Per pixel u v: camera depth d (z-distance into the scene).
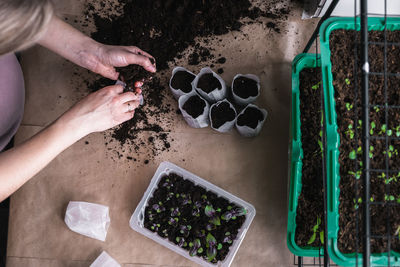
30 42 0.75
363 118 0.92
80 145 1.65
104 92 1.27
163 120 1.65
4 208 1.61
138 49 1.49
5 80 1.26
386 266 1.16
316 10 1.57
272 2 1.68
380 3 1.46
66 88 1.68
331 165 1.19
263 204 1.58
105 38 1.68
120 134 1.64
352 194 1.23
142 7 1.67
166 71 1.67
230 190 1.60
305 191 1.38
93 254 1.57
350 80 1.27
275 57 1.67
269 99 1.65
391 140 1.25
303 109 1.44
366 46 0.92
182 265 1.55
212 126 1.55
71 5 1.71
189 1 1.64
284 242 1.55
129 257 1.56
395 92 1.27
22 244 1.58
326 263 1.21
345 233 1.22
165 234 1.49
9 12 0.64
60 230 1.59
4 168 1.03
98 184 1.62
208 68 1.53
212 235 1.46
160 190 1.53
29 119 1.66
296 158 1.38
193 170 1.62
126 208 1.60
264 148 1.62
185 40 1.67
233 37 1.68
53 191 1.62
